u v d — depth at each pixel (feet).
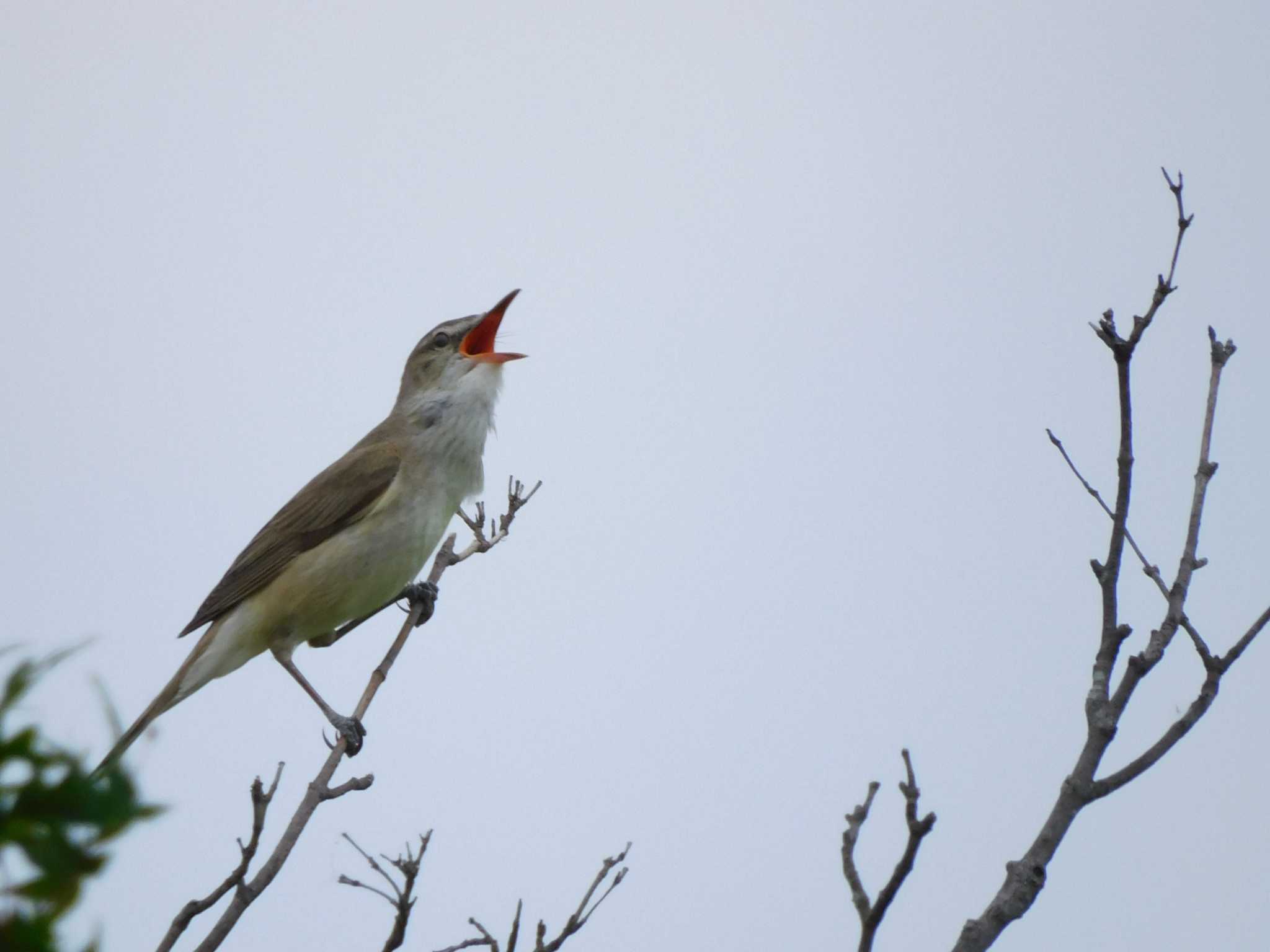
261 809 30.60
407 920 32.04
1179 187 32.83
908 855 22.81
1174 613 30.78
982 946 27.32
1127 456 31.83
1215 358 34.45
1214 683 30.45
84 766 16.46
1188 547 32.24
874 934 23.04
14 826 16.17
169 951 29.96
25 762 16.33
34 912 16.19
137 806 16.55
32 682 16.37
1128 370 32.07
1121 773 29.17
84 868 16.35
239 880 30.58
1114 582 31.09
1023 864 28.17
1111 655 30.58
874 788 24.50
